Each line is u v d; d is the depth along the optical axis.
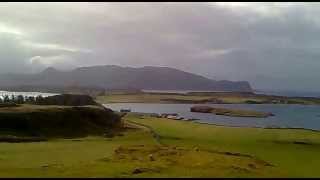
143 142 79.12
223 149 70.44
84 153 60.81
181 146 70.56
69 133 88.81
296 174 48.91
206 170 47.28
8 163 50.81
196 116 187.50
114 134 90.94
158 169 47.16
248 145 77.31
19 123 85.88
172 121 124.38
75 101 128.62
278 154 67.25
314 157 64.56
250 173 47.34
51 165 49.38
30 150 63.78
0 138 76.31
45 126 88.25
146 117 139.75
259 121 168.88
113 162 51.25
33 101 124.19
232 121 161.88
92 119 98.19
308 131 98.75
